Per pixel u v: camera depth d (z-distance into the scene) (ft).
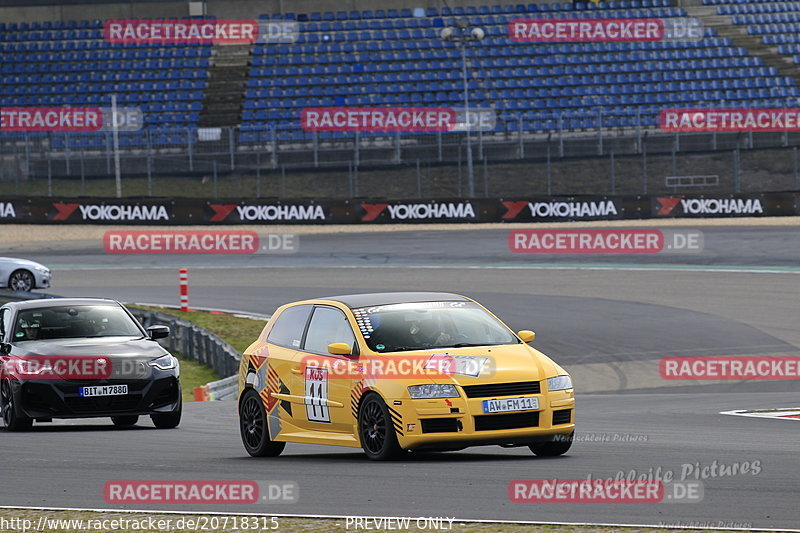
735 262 444.96
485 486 95.61
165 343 333.62
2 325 175.11
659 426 153.89
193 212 533.14
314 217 542.98
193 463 119.44
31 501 95.25
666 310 355.15
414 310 122.01
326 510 86.63
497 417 109.60
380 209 546.26
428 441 108.78
